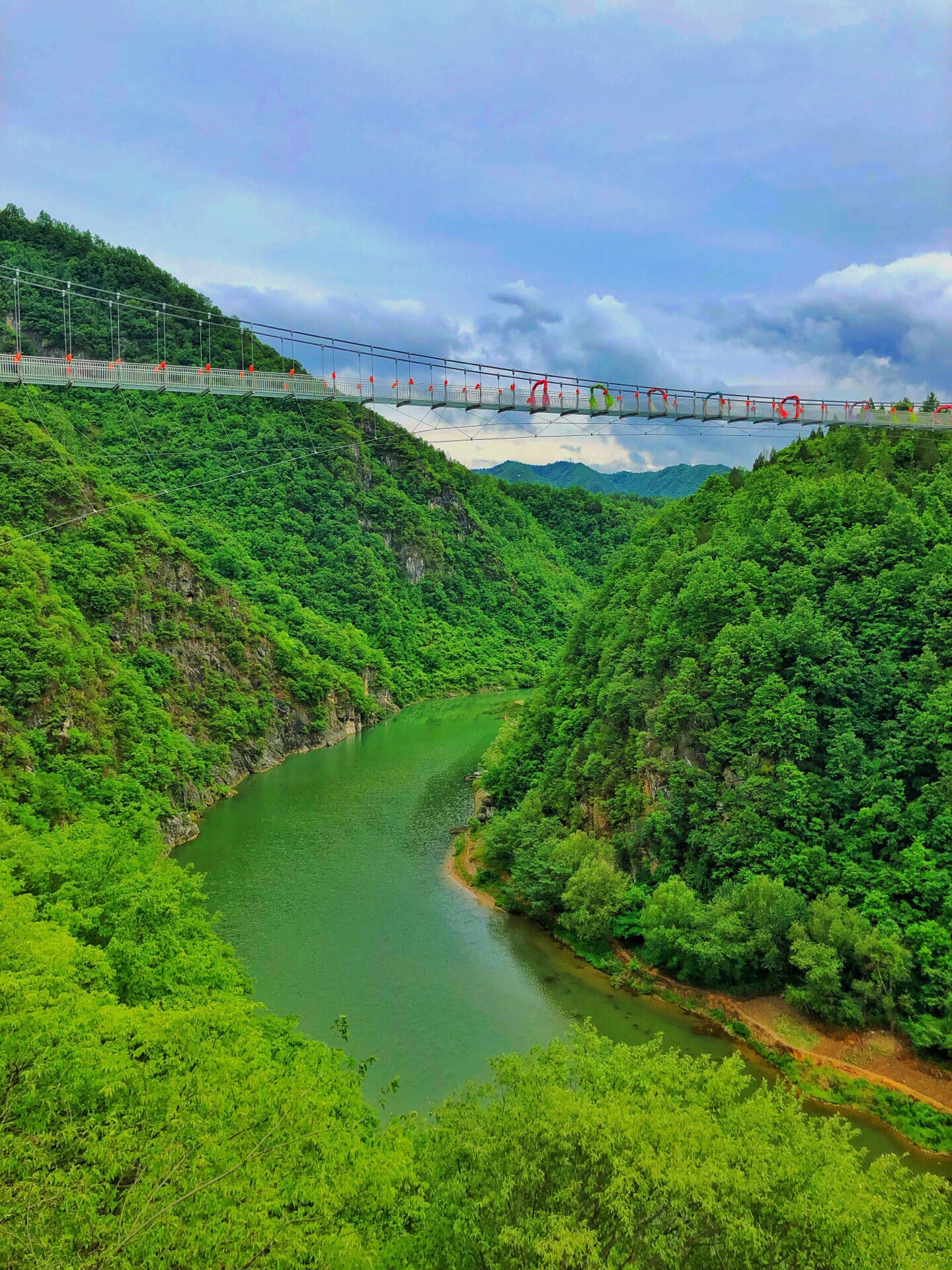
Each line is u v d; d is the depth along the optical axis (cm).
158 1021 2247
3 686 6159
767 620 5675
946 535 5912
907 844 4512
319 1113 1898
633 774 5900
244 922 5528
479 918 5675
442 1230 1892
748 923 4466
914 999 4006
